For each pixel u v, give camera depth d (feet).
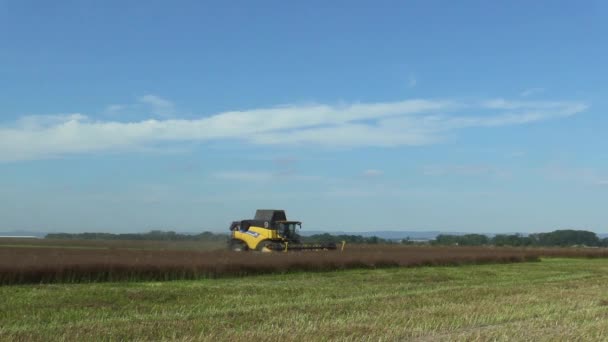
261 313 49.90
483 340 39.40
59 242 155.53
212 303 56.85
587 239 350.64
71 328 40.65
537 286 78.43
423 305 57.00
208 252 112.98
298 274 94.38
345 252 123.13
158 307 53.26
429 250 173.47
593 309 55.26
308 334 39.73
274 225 131.13
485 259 139.64
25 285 69.82
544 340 39.45
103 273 78.23
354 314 50.31
